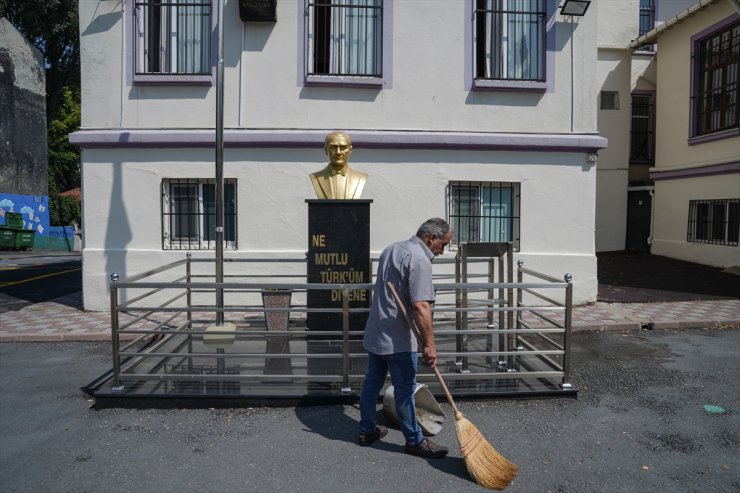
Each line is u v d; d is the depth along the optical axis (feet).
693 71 45.47
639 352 21.71
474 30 29.60
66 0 85.51
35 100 79.56
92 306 28.37
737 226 40.93
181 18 29.07
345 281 21.01
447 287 15.70
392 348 12.64
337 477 11.94
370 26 29.66
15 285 38.65
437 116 29.53
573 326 25.08
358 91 29.19
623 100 52.19
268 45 28.76
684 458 12.89
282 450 13.19
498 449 13.34
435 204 29.40
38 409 15.72
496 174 29.60
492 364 19.27
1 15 77.97
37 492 11.30
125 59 28.43
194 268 28.68
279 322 21.53
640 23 55.57
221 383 16.90
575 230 29.96
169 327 24.70
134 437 13.91
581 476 12.05
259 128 28.78
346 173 22.02
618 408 15.90
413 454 12.98
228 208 29.40
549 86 29.96
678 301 30.50
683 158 46.88
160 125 28.60
